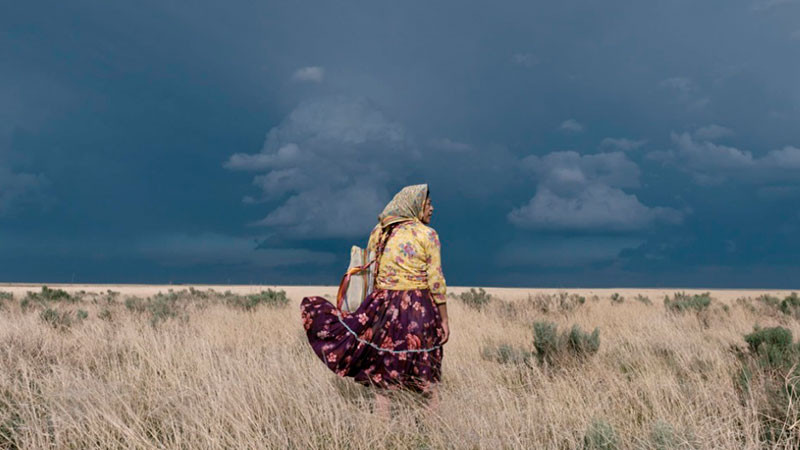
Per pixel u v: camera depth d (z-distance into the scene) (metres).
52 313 9.73
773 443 3.51
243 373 5.00
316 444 3.70
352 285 4.86
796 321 10.49
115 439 3.71
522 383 5.55
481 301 16.64
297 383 4.79
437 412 4.22
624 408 4.54
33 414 3.86
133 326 8.25
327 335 4.60
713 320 11.67
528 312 13.48
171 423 3.79
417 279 4.64
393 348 4.52
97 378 5.17
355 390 5.03
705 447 3.40
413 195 4.82
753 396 4.21
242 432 3.73
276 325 9.93
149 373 5.39
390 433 3.96
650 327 9.60
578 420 4.18
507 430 3.84
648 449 3.56
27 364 5.45
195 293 21.83
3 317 9.16
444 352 7.16
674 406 4.38
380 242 4.81
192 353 6.03
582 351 6.81
